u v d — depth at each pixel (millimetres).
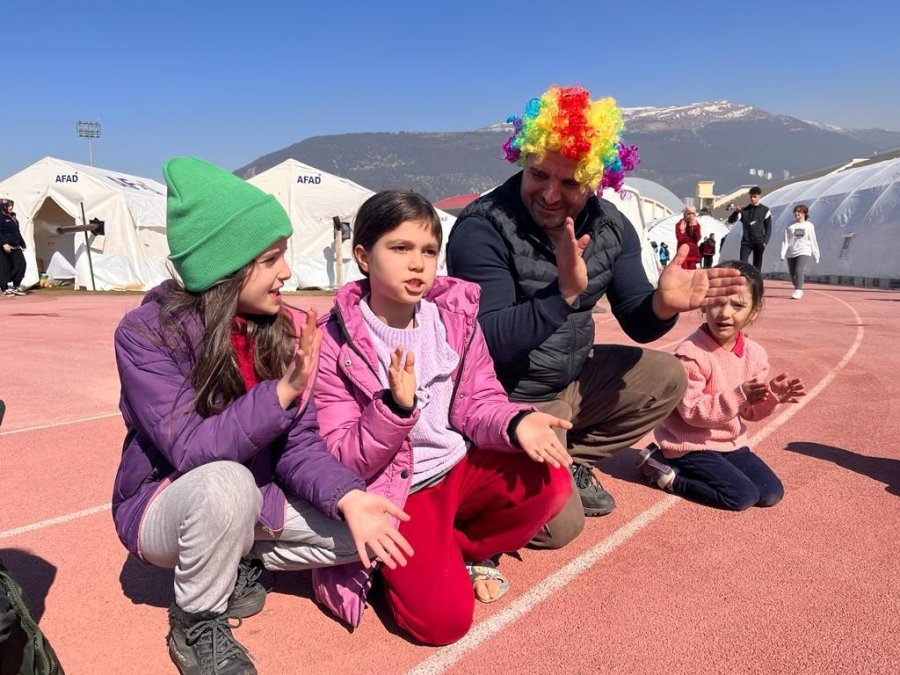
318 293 18906
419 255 2420
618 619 2486
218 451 2145
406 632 2432
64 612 2602
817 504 3447
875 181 20438
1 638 1631
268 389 2141
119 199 19844
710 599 2604
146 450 2316
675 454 3602
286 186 20359
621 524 3275
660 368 3279
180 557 2129
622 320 3375
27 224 19750
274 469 2365
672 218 35469
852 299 14172
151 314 2244
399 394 2248
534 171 2922
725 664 2223
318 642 2400
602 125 2789
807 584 2691
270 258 2246
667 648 2312
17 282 17219
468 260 3094
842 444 4383
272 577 2859
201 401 2215
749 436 4594
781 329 9359
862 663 2209
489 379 2715
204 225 2148
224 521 2074
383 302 2551
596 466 4102
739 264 3523
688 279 2967
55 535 3273
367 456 2348
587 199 3119
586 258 3139
